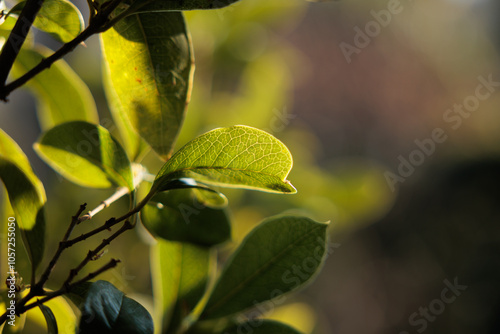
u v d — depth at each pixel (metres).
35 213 0.40
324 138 2.31
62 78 0.46
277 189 0.39
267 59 0.69
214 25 0.64
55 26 0.40
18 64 0.45
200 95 0.61
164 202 0.43
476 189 2.42
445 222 2.40
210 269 0.44
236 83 0.68
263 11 0.66
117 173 0.41
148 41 0.41
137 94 0.41
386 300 2.21
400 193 2.47
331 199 0.69
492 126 2.55
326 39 2.31
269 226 0.42
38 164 0.65
